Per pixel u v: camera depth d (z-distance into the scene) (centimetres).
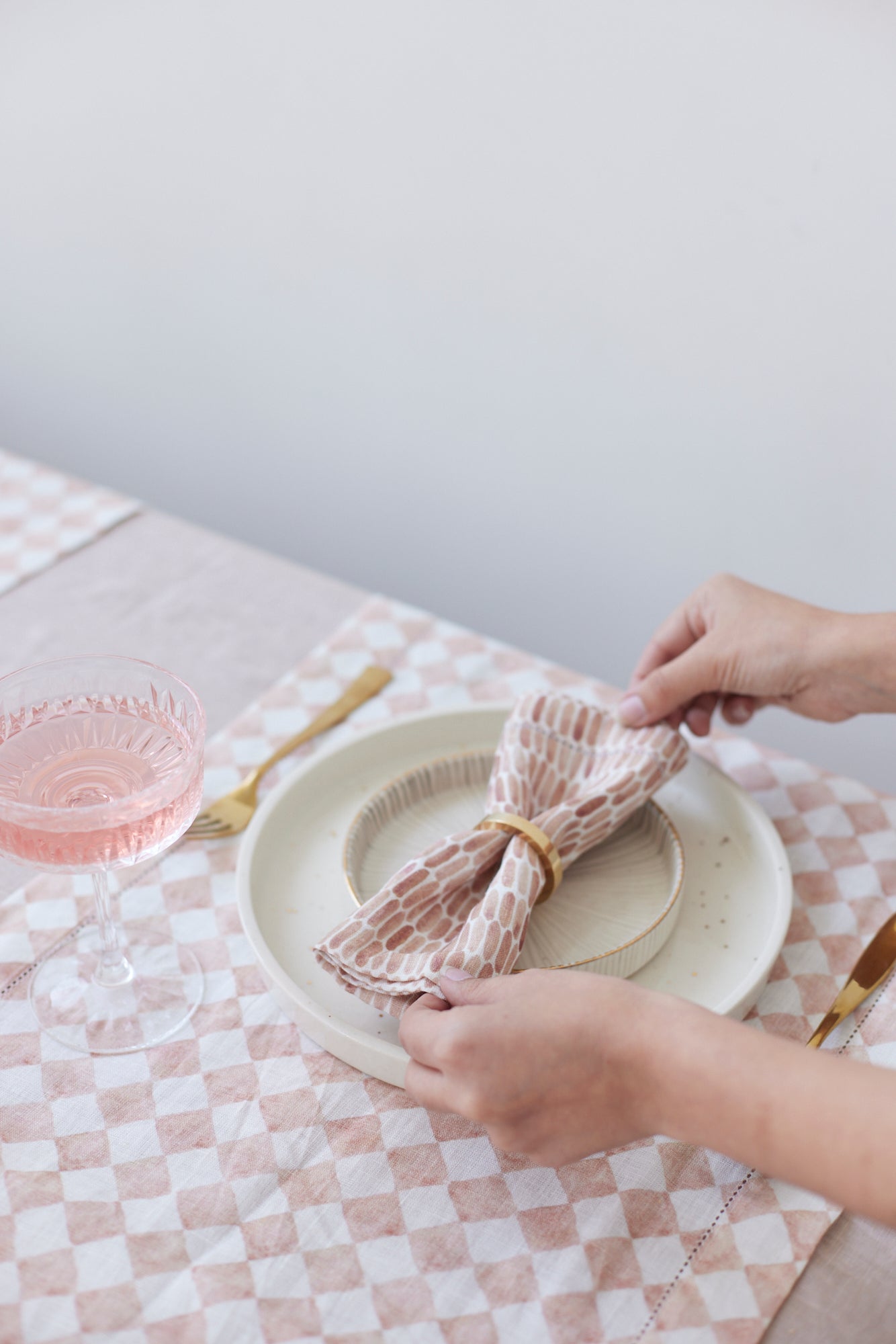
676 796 81
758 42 135
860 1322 53
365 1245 55
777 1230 56
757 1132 50
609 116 147
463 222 161
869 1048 65
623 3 139
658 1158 60
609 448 169
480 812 78
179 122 173
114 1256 54
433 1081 56
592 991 54
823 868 77
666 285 154
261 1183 58
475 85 152
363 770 82
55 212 192
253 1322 52
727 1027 52
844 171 138
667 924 68
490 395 172
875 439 151
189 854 77
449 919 66
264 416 192
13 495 111
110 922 67
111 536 107
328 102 161
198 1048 64
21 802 61
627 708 79
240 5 160
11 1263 54
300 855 76
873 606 164
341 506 195
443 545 189
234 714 88
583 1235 56
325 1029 62
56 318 203
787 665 81
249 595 101
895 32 128
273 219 174
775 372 153
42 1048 64
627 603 180
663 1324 53
